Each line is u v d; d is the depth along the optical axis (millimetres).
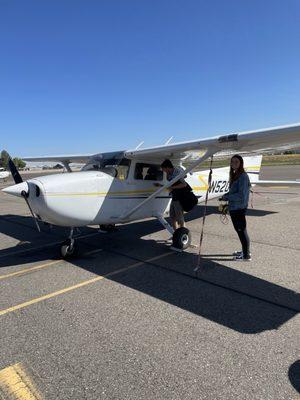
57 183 4801
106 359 2617
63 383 2354
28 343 2877
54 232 7328
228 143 4793
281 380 2307
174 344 2787
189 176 7270
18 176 5984
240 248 5520
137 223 7875
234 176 4688
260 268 4535
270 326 3025
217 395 2186
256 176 9562
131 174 5777
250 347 2705
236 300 3580
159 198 6320
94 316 3326
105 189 5375
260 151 6078
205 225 7441
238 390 2225
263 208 9531
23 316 3377
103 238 6555
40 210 4762
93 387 2303
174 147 5207
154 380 2354
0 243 6562
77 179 5059
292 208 9375
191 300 3611
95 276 4457
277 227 7012
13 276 4598
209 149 5051
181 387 2271
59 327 3133
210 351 2670
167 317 3250
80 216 5090
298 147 5422
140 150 5477
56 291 3996
